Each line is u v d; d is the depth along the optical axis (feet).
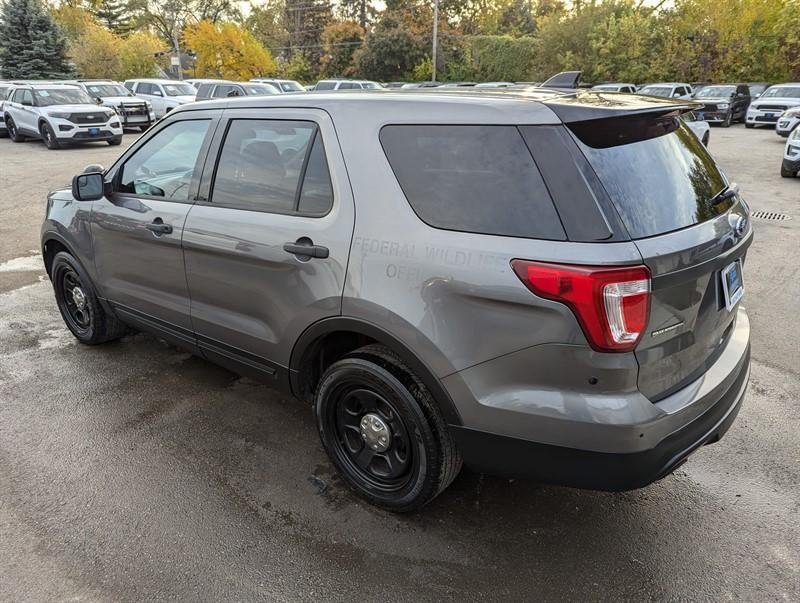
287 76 170.91
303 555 8.13
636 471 6.86
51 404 11.93
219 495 9.33
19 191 34.76
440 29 159.43
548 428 6.91
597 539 8.48
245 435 11.00
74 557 8.04
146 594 7.47
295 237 8.80
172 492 9.37
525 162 6.99
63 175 40.73
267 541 8.38
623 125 7.34
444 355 7.40
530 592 7.57
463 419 7.53
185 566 7.91
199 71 136.46
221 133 10.36
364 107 8.46
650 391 6.95
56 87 57.72
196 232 10.31
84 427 11.14
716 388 7.65
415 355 7.66
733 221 8.02
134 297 12.28
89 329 14.20
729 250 7.59
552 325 6.64
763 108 75.61
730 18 113.50
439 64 141.59
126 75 134.82
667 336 6.96
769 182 38.55
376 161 8.16
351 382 8.71
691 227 7.23
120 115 67.62
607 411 6.63
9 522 8.64
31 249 23.22
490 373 7.18
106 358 14.06
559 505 9.20
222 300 10.33
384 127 8.19
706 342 7.84
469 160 7.39
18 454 10.25
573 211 6.62
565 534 8.57
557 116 6.97
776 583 7.72
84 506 9.01
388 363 8.27
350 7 209.36
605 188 6.67
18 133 58.59
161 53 144.87
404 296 7.64
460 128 7.52
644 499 9.33
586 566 7.98
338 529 8.64
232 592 7.52
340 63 169.99
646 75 120.06
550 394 6.89
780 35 107.96
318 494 9.40
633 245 6.47
